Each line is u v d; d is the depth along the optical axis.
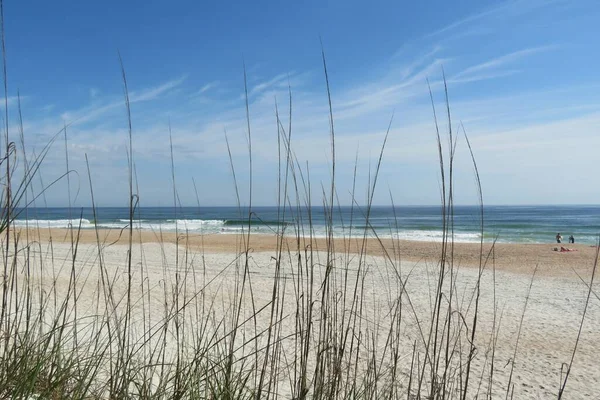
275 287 2.51
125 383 2.51
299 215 2.47
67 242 19.50
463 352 6.21
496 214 77.94
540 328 8.01
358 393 2.76
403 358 5.32
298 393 2.45
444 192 2.43
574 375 5.73
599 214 79.75
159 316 5.76
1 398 2.16
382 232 33.88
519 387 5.22
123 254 15.98
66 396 2.36
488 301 10.32
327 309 2.57
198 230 28.92
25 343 2.55
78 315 5.06
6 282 2.52
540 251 23.05
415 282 11.92
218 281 10.20
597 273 15.76
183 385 2.54
